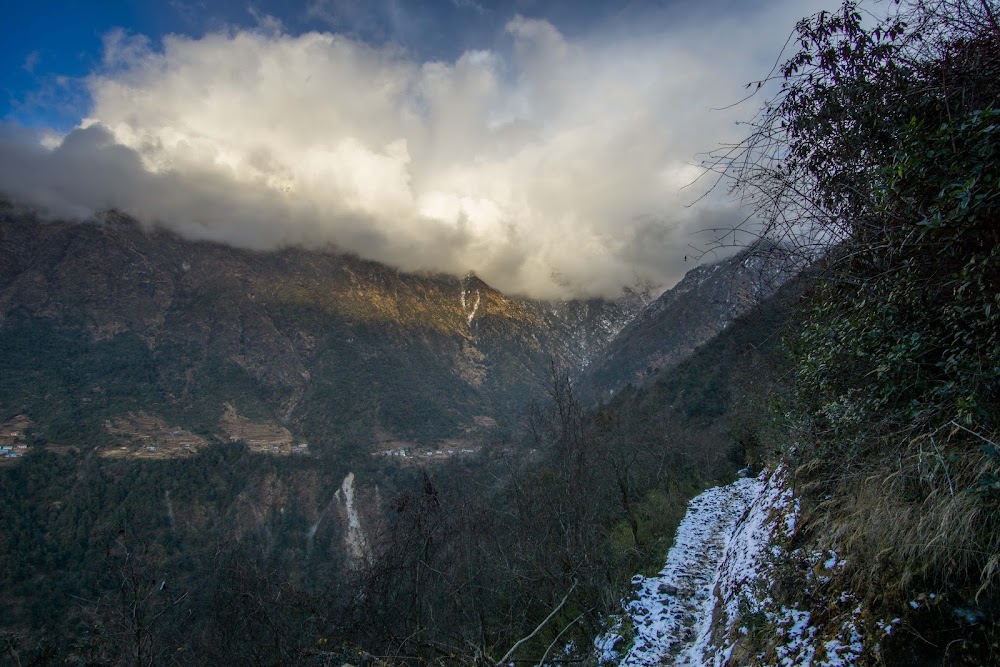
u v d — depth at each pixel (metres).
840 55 4.20
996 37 3.45
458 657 9.02
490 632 11.71
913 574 3.74
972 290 3.47
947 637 3.36
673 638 7.83
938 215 3.32
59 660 13.27
